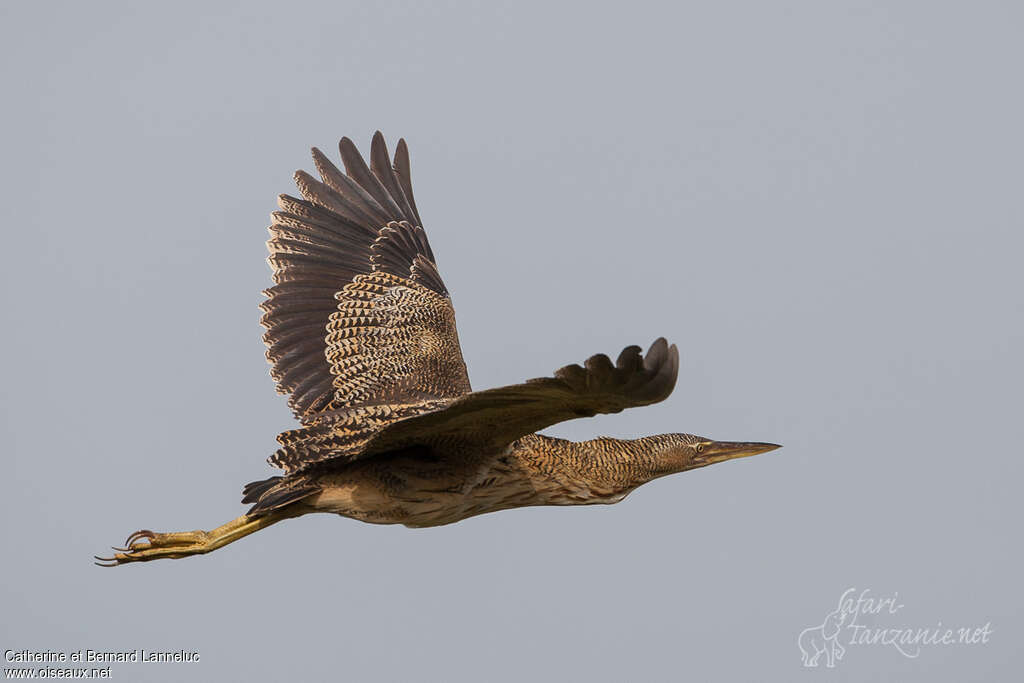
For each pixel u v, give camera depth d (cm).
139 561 1134
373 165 1495
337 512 1174
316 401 1253
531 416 1054
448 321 1360
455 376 1305
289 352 1287
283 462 1151
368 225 1426
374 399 1249
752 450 1488
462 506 1229
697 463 1462
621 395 916
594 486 1369
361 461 1177
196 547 1145
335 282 1352
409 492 1180
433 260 1447
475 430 1123
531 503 1323
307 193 1417
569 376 890
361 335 1305
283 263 1345
